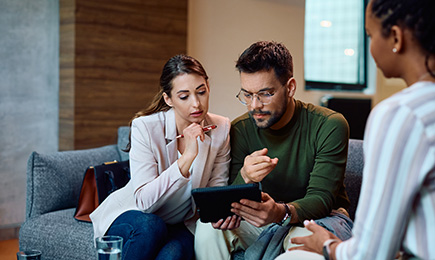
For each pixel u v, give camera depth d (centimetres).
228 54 496
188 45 467
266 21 522
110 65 408
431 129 107
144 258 190
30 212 258
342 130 199
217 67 489
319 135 201
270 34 527
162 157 210
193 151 195
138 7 421
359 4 627
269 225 199
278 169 208
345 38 617
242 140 218
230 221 181
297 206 184
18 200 391
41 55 397
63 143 404
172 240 199
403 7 115
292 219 182
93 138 403
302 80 559
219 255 192
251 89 192
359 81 633
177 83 201
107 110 409
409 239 114
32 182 259
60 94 405
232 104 502
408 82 121
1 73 379
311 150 203
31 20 390
